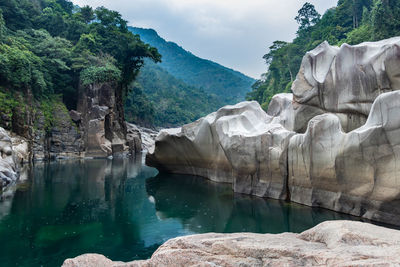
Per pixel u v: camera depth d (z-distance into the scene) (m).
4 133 19.91
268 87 77.75
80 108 39.62
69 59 41.00
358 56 12.86
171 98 120.19
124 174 22.11
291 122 15.86
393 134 8.63
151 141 57.00
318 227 5.35
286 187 12.86
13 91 31.14
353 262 3.65
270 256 4.38
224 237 5.36
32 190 16.02
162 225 10.39
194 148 19.42
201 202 13.36
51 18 47.72
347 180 10.17
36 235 9.45
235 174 14.89
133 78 51.16
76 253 8.10
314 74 14.62
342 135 10.23
